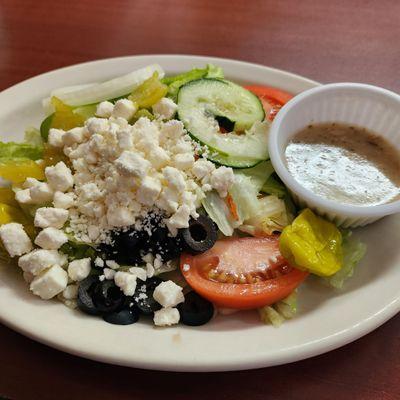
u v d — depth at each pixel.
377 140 0.28
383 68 0.37
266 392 0.22
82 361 0.22
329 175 0.27
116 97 0.30
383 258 0.26
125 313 0.23
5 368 0.22
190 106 0.29
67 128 0.29
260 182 0.28
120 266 0.25
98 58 0.38
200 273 0.25
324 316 0.23
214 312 0.24
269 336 0.22
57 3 0.42
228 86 0.30
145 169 0.24
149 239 0.24
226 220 0.26
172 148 0.26
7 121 0.31
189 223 0.25
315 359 0.22
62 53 0.38
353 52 0.38
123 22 0.41
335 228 0.26
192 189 0.25
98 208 0.24
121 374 0.22
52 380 0.22
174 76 0.34
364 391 0.22
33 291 0.23
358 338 0.22
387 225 0.27
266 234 0.26
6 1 0.42
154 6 0.42
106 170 0.25
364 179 0.27
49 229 0.24
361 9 0.42
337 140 0.29
